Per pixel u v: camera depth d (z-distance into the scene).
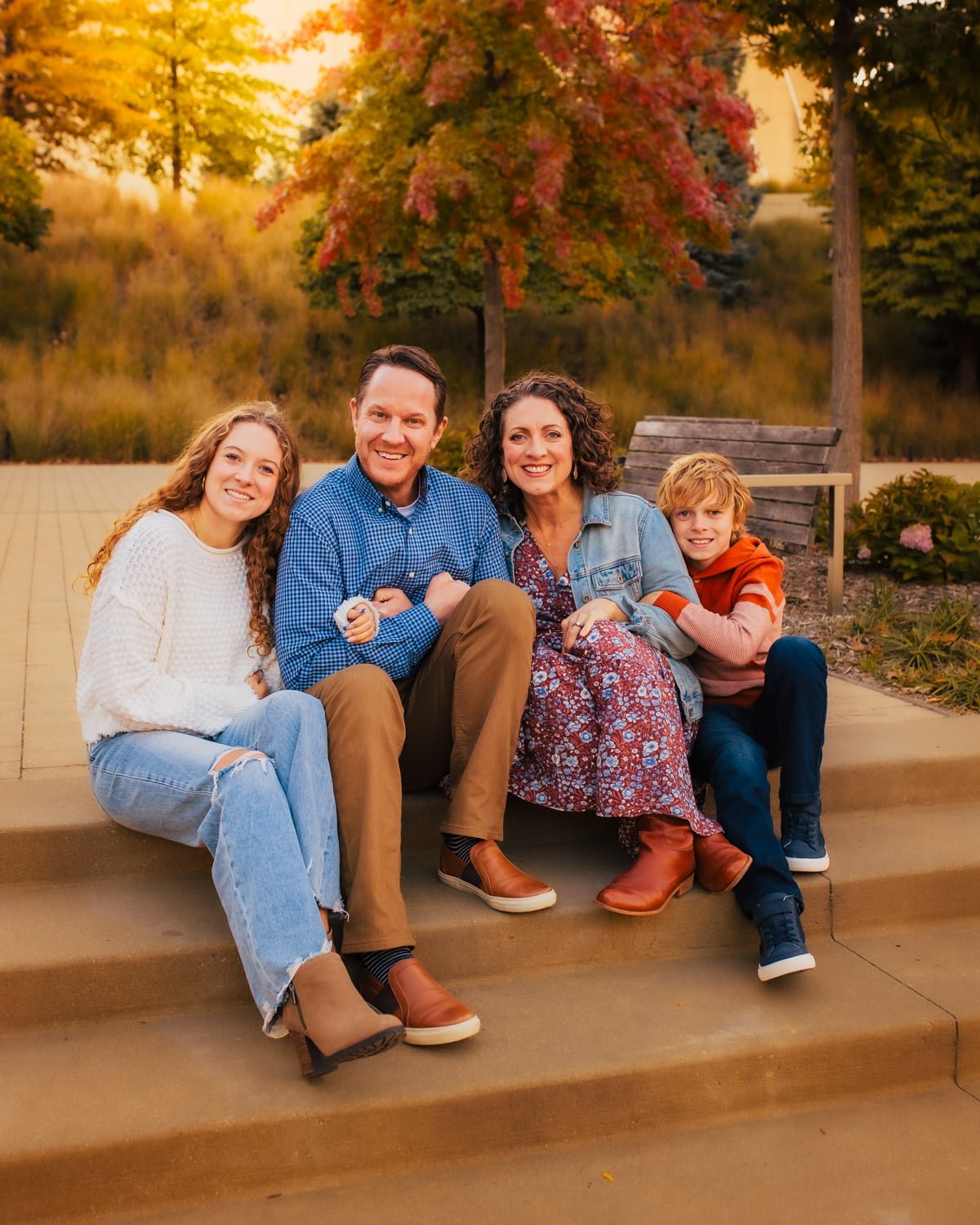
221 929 2.46
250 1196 2.06
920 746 3.44
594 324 19.73
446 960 2.54
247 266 19.25
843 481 5.13
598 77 8.28
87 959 2.33
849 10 7.09
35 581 5.87
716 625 2.84
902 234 18.70
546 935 2.61
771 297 21.72
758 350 19.58
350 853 2.31
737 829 2.65
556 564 3.05
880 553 6.10
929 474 6.15
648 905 2.53
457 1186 2.10
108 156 23.36
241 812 2.19
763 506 6.21
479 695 2.62
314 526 2.73
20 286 17.83
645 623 2.81
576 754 2.68
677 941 2.72
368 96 9.39
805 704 2.79
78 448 14.80
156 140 23.66
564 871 2.84
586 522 3.01
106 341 17.12
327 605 2.68
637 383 18.14
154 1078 2.16
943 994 2.56
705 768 2.81
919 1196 2.08
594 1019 2.42
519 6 7.79
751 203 22.42
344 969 2.08
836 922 2.85
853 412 7.22
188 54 22.92
